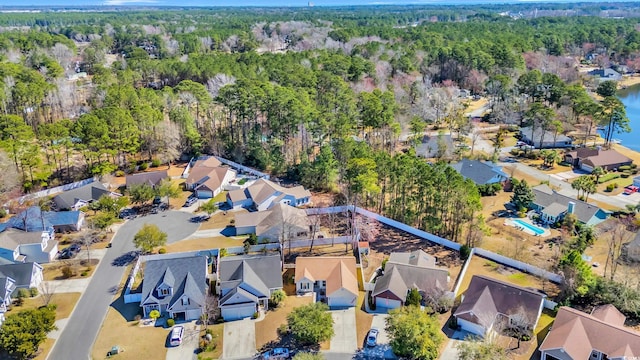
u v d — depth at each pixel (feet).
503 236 234.99
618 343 148.87
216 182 291.58
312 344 166.09
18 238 217.15
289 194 271.08
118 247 231.91
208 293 186.50
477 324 166.81
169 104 377.50
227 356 161.68
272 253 216.95
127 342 168.86
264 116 378.12
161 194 271.90
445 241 227.20
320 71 439.63
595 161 315.37
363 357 159.53
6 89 361.51
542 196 261.85
